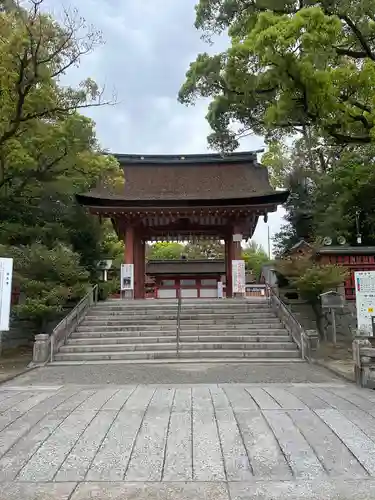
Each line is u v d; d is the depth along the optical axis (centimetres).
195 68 1403
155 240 2627
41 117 1590
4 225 1831
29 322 1786
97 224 2308
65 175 1819
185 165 2673
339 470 407
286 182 3153
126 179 2505
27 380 985
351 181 2219
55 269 1590
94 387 823
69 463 427
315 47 1023
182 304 1761
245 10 1424
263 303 1770
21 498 363
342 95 1218
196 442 474
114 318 1623
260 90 1298
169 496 363
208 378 974
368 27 1218
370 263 1897
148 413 587
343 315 1828
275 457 434
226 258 2442
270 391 738
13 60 1289
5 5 1334
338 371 1015
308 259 1780
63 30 1362
